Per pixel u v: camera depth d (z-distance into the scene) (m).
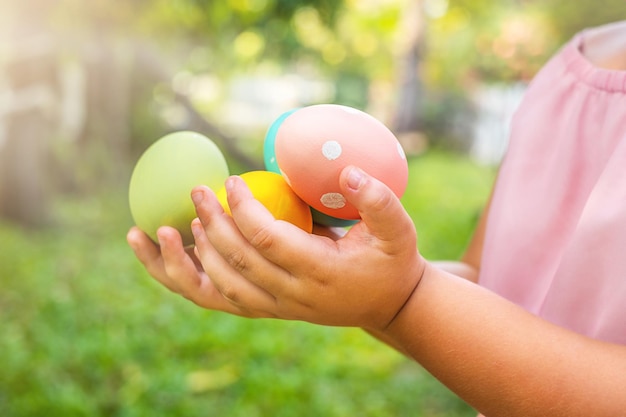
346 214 1.01
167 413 3.43
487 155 14.52
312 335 4.54
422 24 15.31
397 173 0.99
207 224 0.90
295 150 0.98
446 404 3.73
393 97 16.97
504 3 11.93
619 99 1.07
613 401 0.83
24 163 6.76
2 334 4.34
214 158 1.23
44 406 3.38
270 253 0.85
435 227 7.98
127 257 6.16
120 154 8.03
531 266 1.14
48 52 6.81
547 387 0.85
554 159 1.14
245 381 3.79
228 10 7.41
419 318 0.89
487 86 13.58
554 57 1.25
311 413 3.53
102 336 4.35
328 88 17.19
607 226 0.95
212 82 12.72
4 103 6.72
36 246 6.33
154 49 8.18
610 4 7.56
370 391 3.82
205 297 1.07
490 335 0.87
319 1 8.32
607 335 0.94
